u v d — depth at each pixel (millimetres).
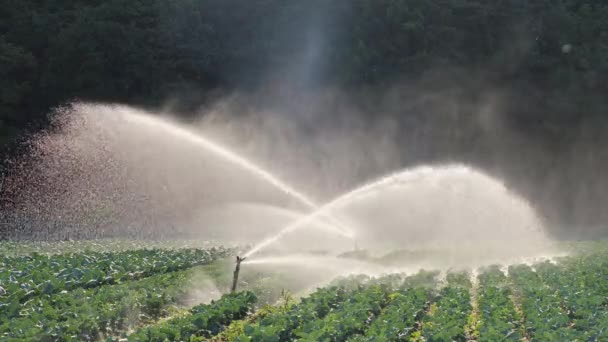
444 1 63094
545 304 17688
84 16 59219
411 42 61562
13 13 60594
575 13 65312
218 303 16422
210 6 64625
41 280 18703
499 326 15211
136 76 58844
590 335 14734
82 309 15508
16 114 57312
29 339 12961
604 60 60031
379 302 18281
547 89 60188
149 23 61531
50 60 57781
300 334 13734
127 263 22703
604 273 23531
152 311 17203
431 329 15219
